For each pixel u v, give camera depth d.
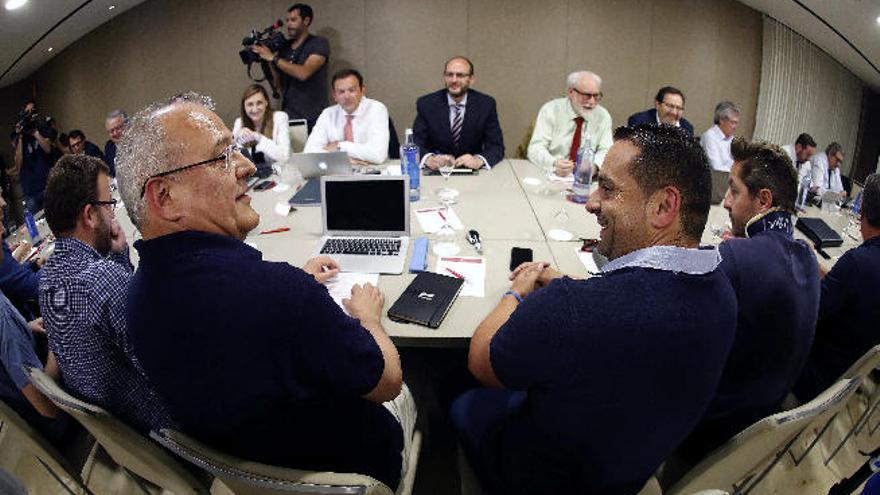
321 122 3.52
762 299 1.26
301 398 0.98
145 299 0.93
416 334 1.57
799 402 1.67
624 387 0.91
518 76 5.06
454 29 4.92
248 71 4.54
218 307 0.90
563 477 1.08
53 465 1.45
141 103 5.19
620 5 4.84
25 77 4.96
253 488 0.96
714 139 3.83
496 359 0.99
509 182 2.95
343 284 1.82
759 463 1.28
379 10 4.87
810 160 4.18
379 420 1.23
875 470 1.33
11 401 1.46
